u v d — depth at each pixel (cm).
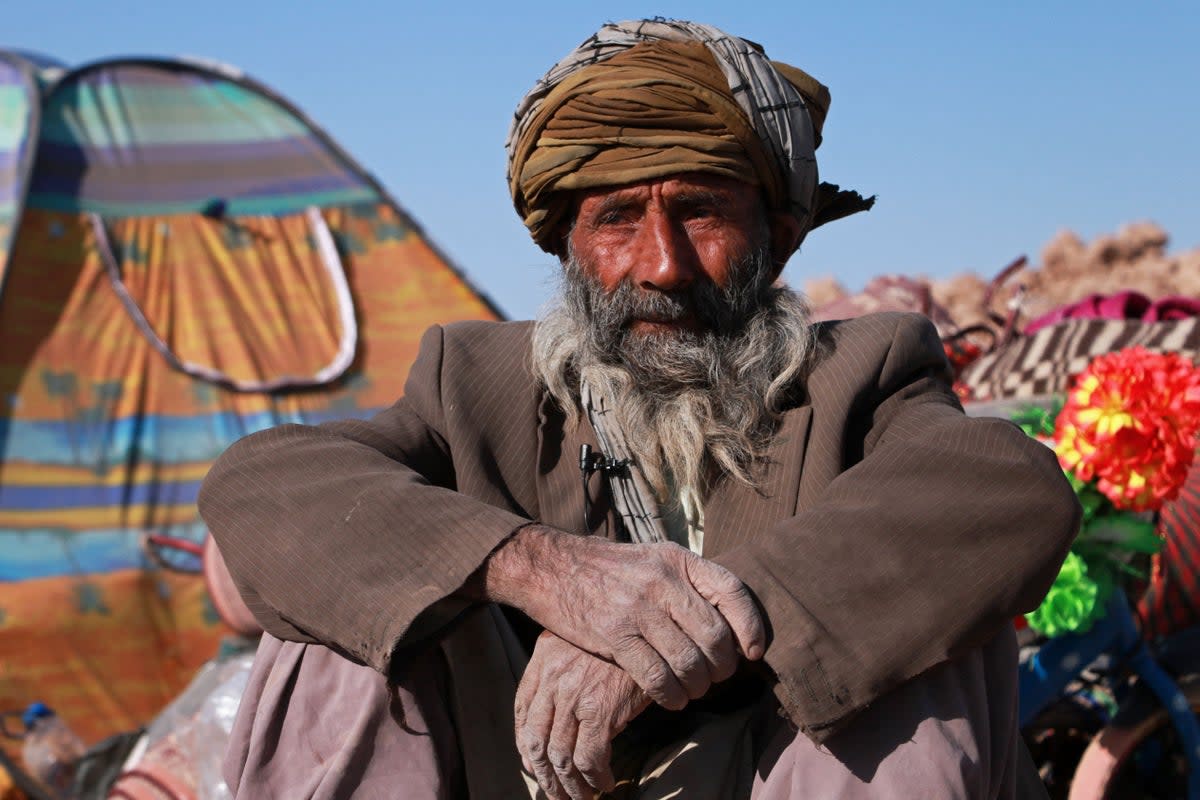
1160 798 243
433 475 162
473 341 169
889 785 128
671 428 155
